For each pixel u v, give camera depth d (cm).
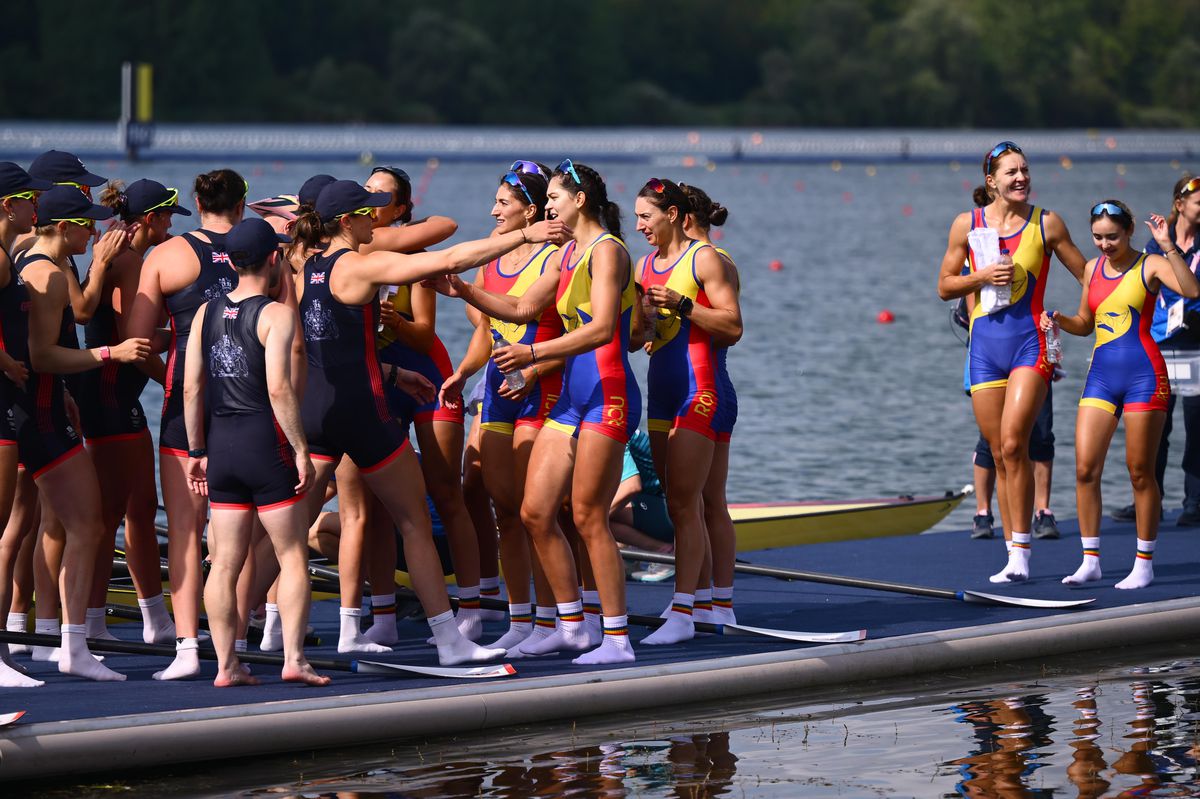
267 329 2159
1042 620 2677
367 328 2331
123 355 2291
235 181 2448
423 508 2397
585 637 2509
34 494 2362
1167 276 2914
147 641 2606
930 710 2302
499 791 1952
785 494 4622
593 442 2345
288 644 2231
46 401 2264
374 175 2630
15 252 2434
